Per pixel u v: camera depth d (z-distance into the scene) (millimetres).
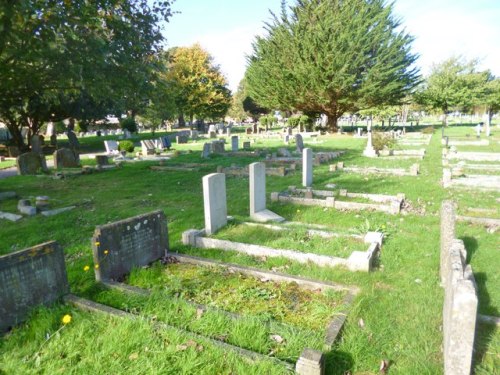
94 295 4566
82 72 11266
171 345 3350
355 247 5824
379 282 4797
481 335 3498
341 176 13133
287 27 37500
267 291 4598
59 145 32375
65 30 9523
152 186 12633
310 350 3037
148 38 13430
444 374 2975
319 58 34031
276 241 6148
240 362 3115
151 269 5316
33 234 7336
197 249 6164
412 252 5758
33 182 14078
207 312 3875
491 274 4879
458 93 45688
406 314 3971
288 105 39906
